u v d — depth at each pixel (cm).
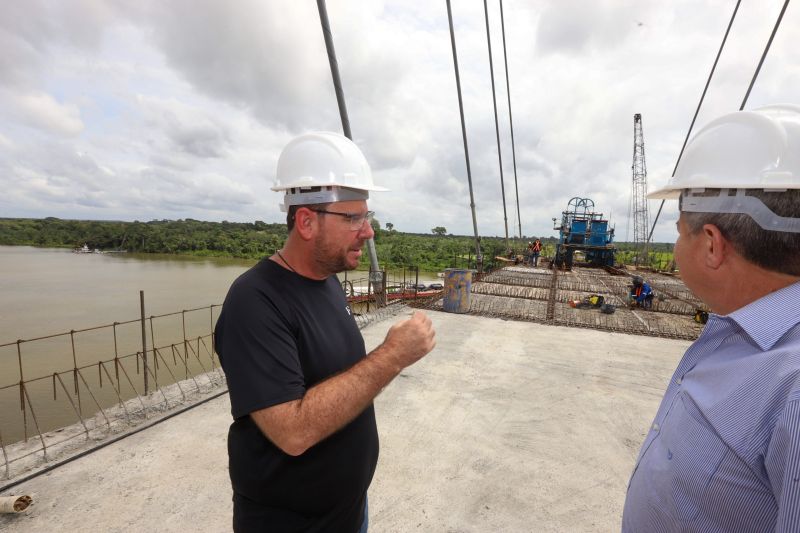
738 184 79
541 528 214
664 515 86
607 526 217
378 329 572
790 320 72
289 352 106
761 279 80
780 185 74
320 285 129
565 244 1877
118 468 247
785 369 67
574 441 301
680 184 94
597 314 744
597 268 1969
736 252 82
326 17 542
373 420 141
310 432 99
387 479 251
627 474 264
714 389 81
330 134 131
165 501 221
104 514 209
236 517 124
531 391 387
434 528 212
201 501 221
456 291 700
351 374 105
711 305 93
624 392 391
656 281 1362
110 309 2511
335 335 125
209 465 253
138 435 285
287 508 120
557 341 554
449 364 453
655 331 621
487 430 313
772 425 67
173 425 299
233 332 106
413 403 355
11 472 235
